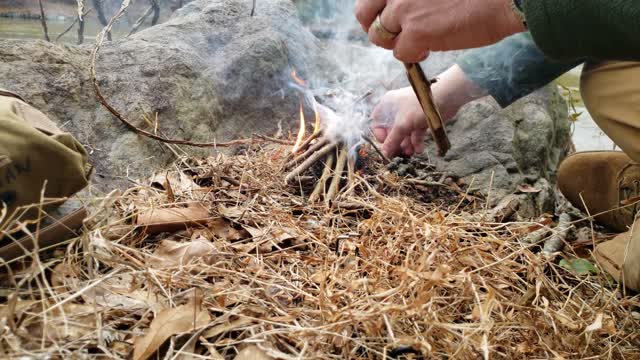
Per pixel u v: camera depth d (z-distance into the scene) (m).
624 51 0.34
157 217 0.38
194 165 0.51
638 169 0.48
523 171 0.61
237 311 0.30
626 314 0.36
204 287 0.32
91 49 0.54
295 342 0.29
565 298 0.38
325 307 0.30
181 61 0.55
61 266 0.32
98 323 0.27
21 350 0.25
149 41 0.58
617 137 0.43
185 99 0.54
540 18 0.33
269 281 0.34
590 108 0.44
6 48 0.49
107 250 0.33
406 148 0.54
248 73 0.61
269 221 0.40
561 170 0.53
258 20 0.67
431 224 0.38
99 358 0.27
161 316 0.28
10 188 0.31
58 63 0.50
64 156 0.32
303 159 0.49
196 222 0.39
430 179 0.54
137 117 0.50
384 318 0.28
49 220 0.34
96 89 0.43
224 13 0.66
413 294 0.30
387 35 0.37
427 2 0.34
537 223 0.40
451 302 0.33
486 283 0.33
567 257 0.44
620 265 0.42
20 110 0.33
